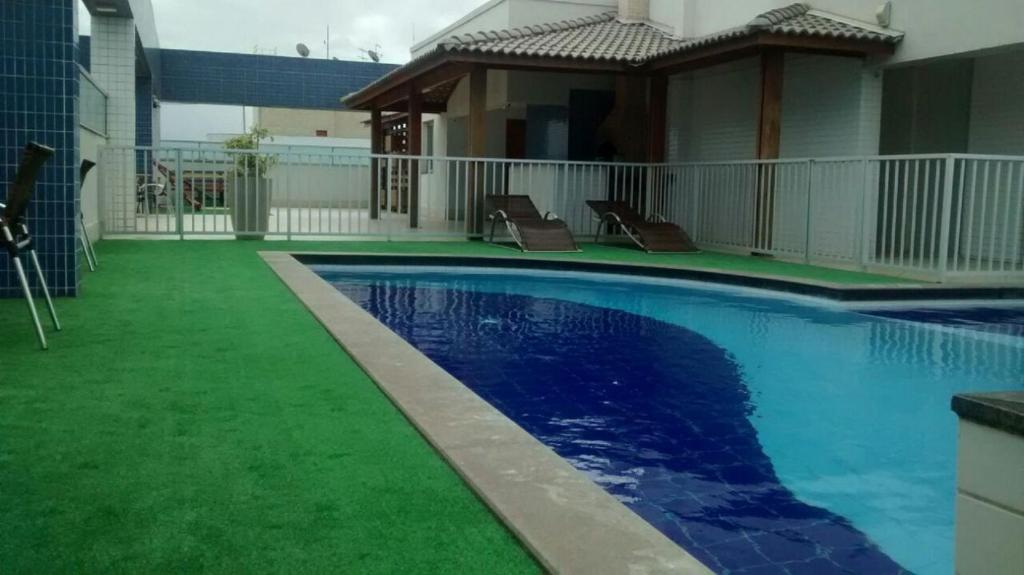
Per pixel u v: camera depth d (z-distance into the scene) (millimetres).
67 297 5793
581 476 2416
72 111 5664
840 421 3869
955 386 4629
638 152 13844
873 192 9523
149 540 1970
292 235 12391
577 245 11312
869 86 10844
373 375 3578
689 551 2393
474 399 3223
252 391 3359
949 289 7945
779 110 10828
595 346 5598
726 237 11617
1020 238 10062
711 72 13867
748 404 4145
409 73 13906
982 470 1470
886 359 5355
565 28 14602
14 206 4047
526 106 15062
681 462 3215
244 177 11414
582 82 15086
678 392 4363
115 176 11875
